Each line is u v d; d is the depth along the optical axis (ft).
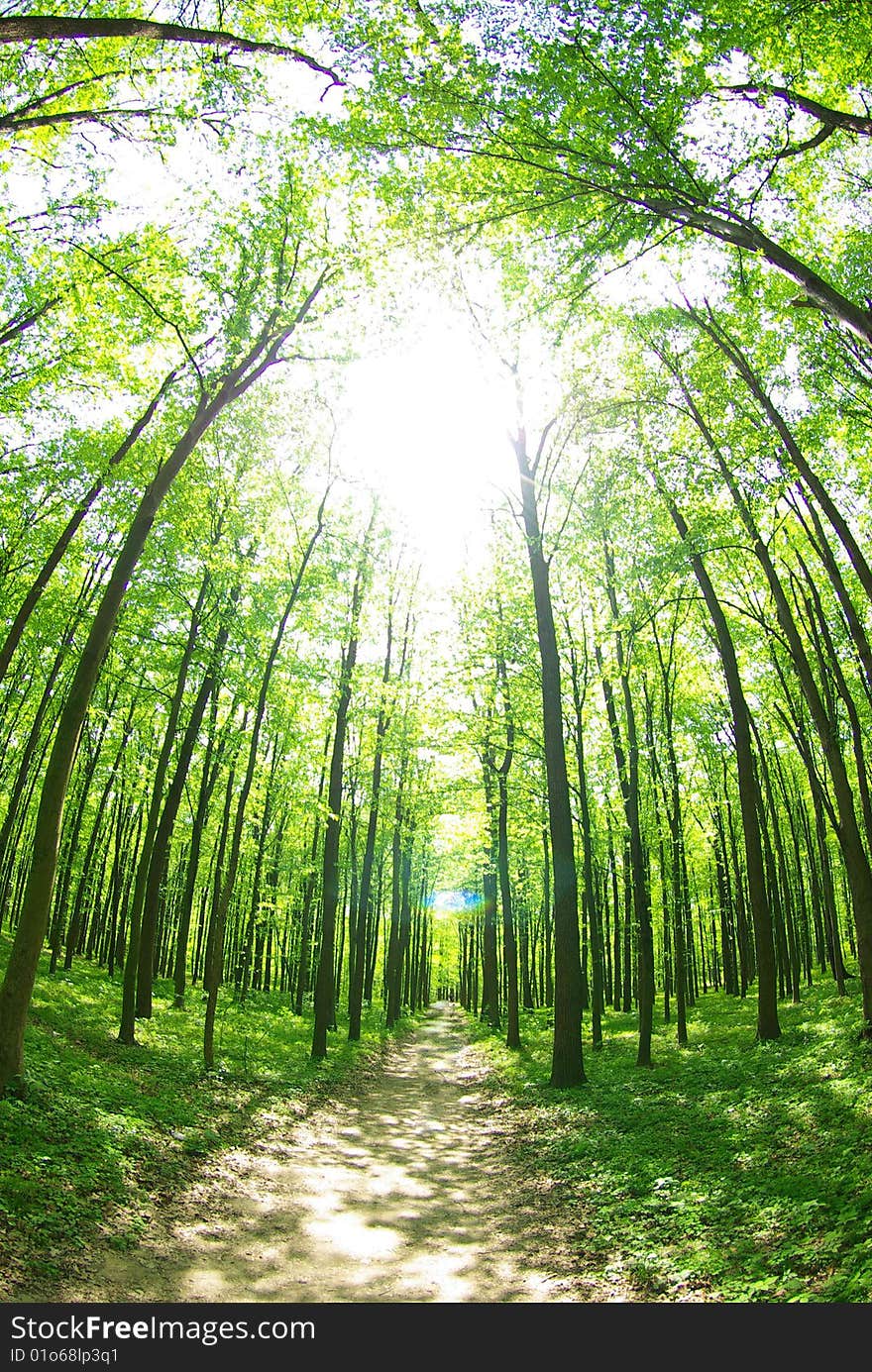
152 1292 20.36
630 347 55.93
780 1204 23.59
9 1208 22.17
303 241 42.37
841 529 43.42
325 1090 55.42
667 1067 54.90
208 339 42.32
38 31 21.31
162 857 64.49
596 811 81.46
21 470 52.49
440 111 26.58
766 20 24.73
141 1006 61.72
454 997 293.64
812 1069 41.75
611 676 64.34
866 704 77.30
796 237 43.62
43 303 44.80
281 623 55.77
